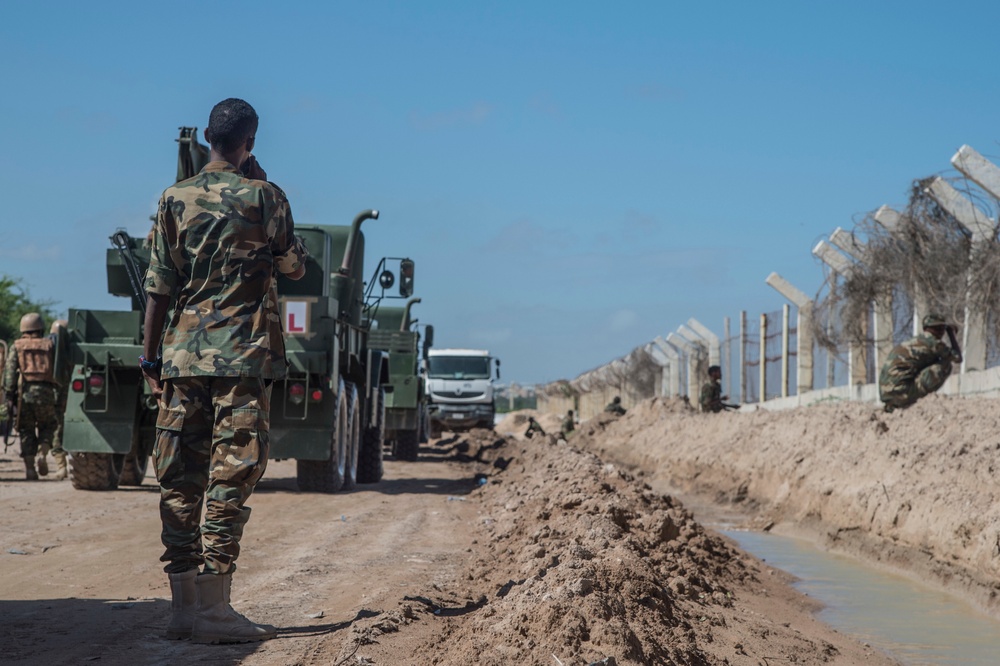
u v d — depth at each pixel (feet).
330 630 16.11
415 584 20.45
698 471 60.34
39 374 44.37
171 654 14.34
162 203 15.21
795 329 71.00
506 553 23.75
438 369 115.34
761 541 36.60
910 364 45.60
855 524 34.30
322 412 40.32
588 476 32.37
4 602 18.11
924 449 34.65
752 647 17.42
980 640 20.61
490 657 12.37
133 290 40.96
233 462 14.96
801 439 47.24
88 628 15.97
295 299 40.06
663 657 13.85
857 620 22.52
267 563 23.45
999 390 43.24
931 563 28.04
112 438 39.45
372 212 45.11
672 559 23.43
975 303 44.78
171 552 15.43
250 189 15.26
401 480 52.34
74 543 25.76
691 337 99.45
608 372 142.20
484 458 75.72
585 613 13.51
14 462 55.47
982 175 43.01
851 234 56.29
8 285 113.19
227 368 14.78
